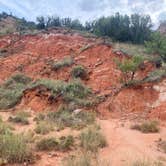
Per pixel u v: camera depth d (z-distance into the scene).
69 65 27.36
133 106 18.16
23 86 26.42
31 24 77.06
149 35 42.91
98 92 21.45
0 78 31.83
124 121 16.39
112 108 18.23
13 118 15.94
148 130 13.90
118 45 30.91
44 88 21.02
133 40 42.84
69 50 31.64
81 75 24.83
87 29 57.12
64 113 17.36
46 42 34.91
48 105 19.61
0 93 24.08
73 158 8.49
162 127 14.91
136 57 21.62
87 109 18.36
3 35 42.75
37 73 29.64
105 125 15.10
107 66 25.05
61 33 37.00
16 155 8.54
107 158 9.15
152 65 22.64
